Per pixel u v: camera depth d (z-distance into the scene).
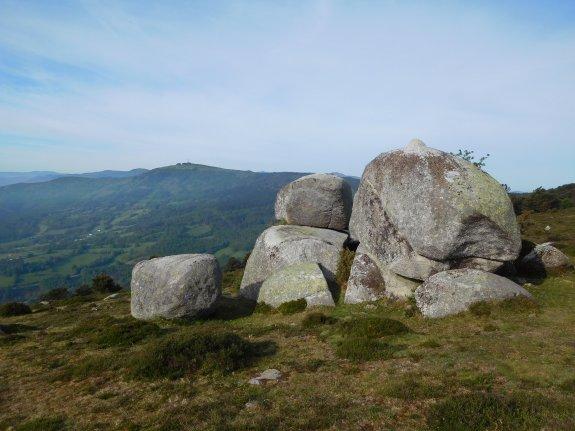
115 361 17.12
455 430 9.38
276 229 33.44
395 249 24.56
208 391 13.43
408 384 12.27
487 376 12.33
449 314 19.56
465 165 23.41
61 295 59.62
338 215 35.34
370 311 22.78
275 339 19.08
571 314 18.66
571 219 68.94
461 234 21.62
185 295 24.00
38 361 19.03
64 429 11.88
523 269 26.17
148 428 11.25
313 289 25.14
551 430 9.02
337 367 14.55
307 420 10.73
